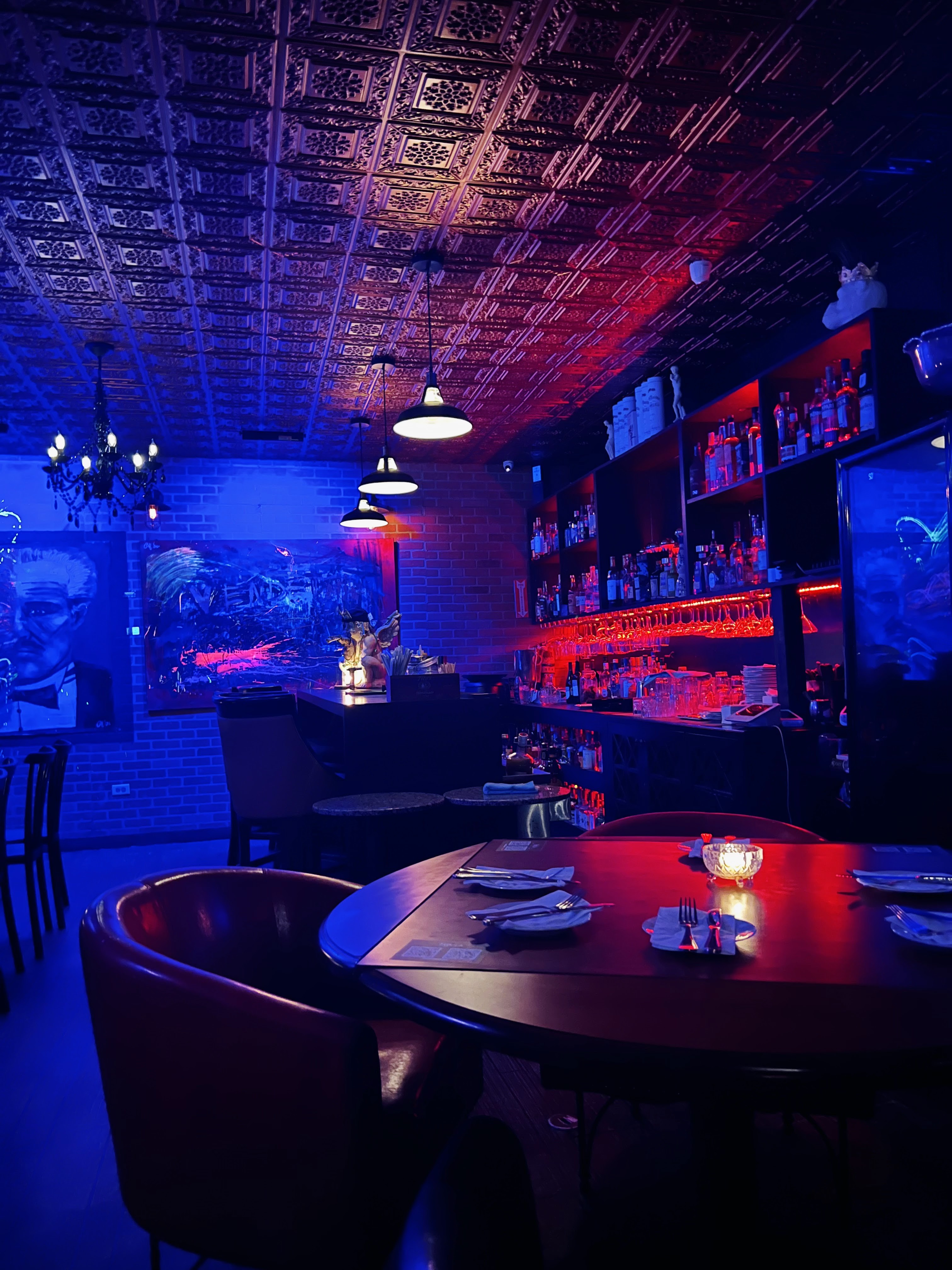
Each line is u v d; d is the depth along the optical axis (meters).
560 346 4.98
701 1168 1.38
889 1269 1.76
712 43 2.55
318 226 3.54
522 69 2.62
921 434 2.77
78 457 5.17
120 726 6.91
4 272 3.86
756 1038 0.99
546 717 6.15
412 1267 0.72
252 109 2.77
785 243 3.81
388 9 2.36
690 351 5.13
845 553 3.22
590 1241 1.84
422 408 3.86
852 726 3.17
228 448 6.93
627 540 6.09
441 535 7.67
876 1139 2.26
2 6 2.31
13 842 3.96
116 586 6.96
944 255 3.59
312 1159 1.22
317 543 7.37
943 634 2.67
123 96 2.69
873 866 1.82
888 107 2.88
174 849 6.71
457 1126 1.69
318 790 4.32
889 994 1.11
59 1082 2.80
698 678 5.02
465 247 3.76
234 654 7.13
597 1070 1.01
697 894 1.63
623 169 3.19
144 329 4.54
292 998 1.95
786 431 4.09
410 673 4.52
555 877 1.74
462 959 1.29
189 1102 1.29
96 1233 2.01
